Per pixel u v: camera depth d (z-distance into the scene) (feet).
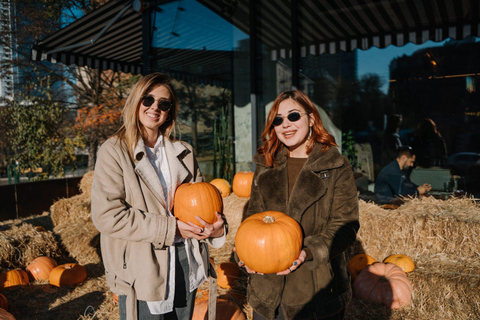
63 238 16.39
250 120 20.26
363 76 26.81
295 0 17.71
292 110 5.62
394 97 26.45
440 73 24.76
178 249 5.62
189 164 6.40
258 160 6.19
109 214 4.84
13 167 34.63
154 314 5.17
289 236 5.04
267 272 5.13
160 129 6.22
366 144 24.79
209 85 20.89
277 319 5.62
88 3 42.83
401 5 19.44
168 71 20.92
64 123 40.55
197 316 8.74
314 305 5.32
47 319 10.36
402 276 10.47
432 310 9.76
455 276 9.82
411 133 25.02
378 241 12.39
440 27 22.13
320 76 21.49
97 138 41.45
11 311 10.82
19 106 34.40
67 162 37.45
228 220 15.88
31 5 40.86
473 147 23.43
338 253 5.25
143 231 4.89
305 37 18.83
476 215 11.57
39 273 13.47
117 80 45.32
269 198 5.98
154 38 20.57
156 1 20.27
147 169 5.40
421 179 21.11
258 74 18.90
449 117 24.54
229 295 10.48
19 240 14.32
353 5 19.45
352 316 9.66
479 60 23.35
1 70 38.58
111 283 5.17
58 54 25.16
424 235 11.67
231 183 20.83
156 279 5.04
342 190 5.53
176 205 5.80
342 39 23.65
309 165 5.59
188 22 20.75
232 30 20.20
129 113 5.43
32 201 26.66
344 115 25.91
